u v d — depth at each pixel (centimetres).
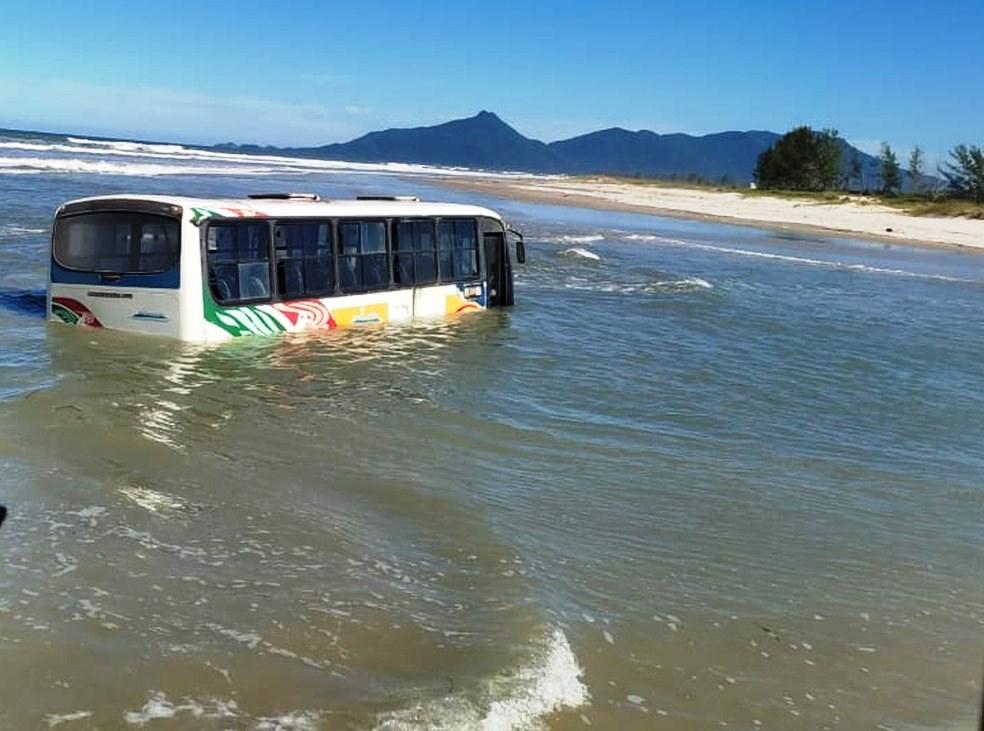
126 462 724
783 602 585
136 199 1166
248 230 1224
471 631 496
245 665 444
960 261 4050
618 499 750
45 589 504
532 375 1180
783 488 814
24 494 635
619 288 2136
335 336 1331
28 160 6094
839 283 2692
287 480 723
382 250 1452
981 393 1294
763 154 11888
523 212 5209
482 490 741
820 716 456
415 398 1013
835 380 1302
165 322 1163
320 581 545
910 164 9288
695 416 1043
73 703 404
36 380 938
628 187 11306
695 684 473
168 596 509
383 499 701
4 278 1602
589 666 479
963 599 613
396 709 413
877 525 741
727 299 2073
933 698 484
